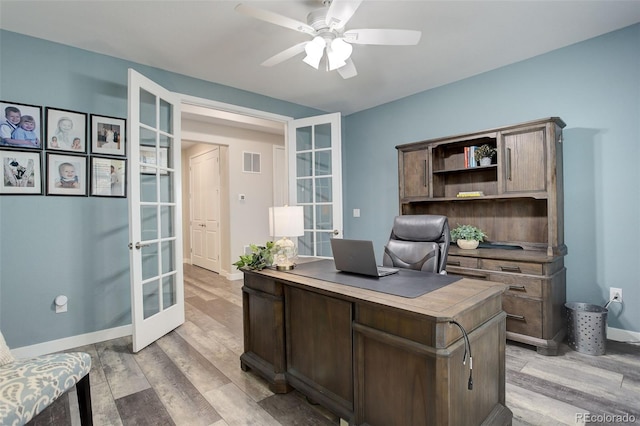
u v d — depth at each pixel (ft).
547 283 7.99
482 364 4.76
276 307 6.43
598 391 6.28
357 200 15.46
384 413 4.63
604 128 8.73
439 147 11.60
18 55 8.09
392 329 4.46
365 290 5.14
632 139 8.35
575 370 7.12
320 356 5.71
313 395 5.72
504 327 5.31
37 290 8.27
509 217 10.37
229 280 16.93
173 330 9.80
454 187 11.59
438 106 12.26
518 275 8.43
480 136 9.85
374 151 14.62
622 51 8.41
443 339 3.94
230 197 17.15
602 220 8.80
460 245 10.21
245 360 7.18
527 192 8.94
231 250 17.11
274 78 11.27
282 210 7.34
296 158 13.62
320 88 12.26
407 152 11.78
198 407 5.94
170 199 10.24
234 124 16.49
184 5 7.17
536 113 9.87
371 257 5.95
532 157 8.87
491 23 8.03
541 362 7.54
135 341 8.22
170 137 10.28
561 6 7.37
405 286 5.36
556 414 5.59
